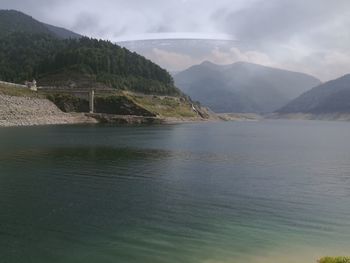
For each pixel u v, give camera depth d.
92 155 77.38
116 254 26.94
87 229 31.72
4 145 93.19
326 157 84.94
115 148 91.94
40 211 36.53
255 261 26.00
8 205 38.53
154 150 89.81
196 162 71.12
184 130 182.88
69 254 26.81
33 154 77.25
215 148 99.75
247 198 43.00
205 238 30.12
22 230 31.31
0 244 28.39
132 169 60.84
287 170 64.00
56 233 30.70
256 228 32.62
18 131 140.12
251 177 56.34
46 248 27.77
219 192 45.53
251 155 85.38
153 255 26.86
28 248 27.73
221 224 33.53
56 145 95.19
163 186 48.44
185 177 55.03
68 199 41.16
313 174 60.25
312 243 29.41
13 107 189.25
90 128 172.50
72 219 34.22
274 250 27.94
